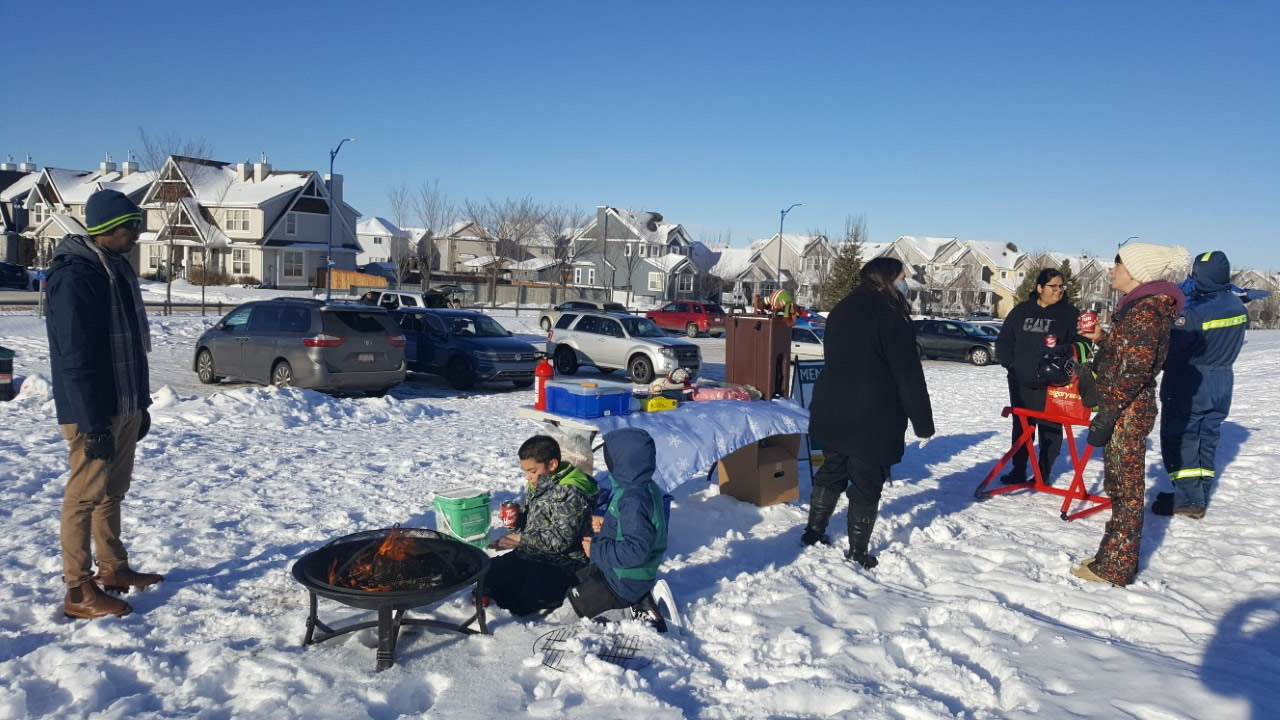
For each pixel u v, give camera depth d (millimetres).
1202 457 6418
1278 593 4793
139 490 6539
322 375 13391
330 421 10602
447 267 84250
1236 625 4371
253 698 3373
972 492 7512
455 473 7695
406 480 7355
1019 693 3537
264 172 61312
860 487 5273
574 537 4434
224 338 14656
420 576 3785
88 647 3770
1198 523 6301
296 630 4059
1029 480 7848
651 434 5586
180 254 57719
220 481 6992
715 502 6699
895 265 5297
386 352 14086
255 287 53219
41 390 11086
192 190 57875
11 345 18953
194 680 3465
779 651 4004
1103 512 6777
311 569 3869
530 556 4461
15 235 67562
